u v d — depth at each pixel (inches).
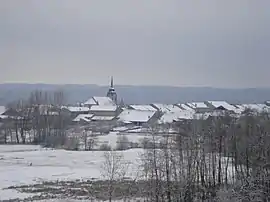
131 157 4234.7
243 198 2269.9
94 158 4507.9
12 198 2780.5
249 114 4881.9
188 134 3425.2
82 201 2719.0
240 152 3038.9
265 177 2359.7
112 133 7160.4
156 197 2506.2
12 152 5123.0
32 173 3695.9
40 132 6136.8
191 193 2591.0
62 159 4485.7
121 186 3034.0
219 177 2758.4
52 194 2891.2
